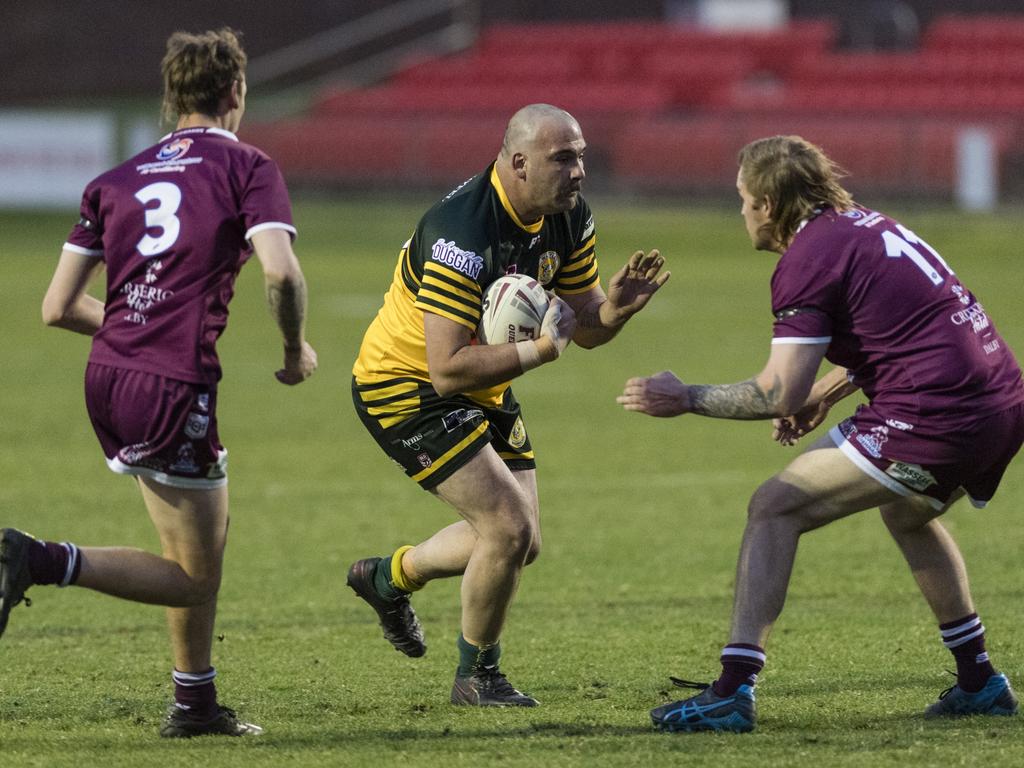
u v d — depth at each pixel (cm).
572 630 2361
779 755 1614
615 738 1706
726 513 3353
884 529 3167
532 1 15775
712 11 14738
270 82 15212
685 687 1977
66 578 1639
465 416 1892
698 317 7138
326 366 5750
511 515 1872
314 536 3136
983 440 1697
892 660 2117
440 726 1788
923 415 1684
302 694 1975
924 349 1689
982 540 3019
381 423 1927
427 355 1831
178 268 1658
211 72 1725
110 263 1683
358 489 3653
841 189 1783
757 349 6109
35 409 4794
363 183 12000
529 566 2859
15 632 2362
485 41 14262
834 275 1700
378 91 13375
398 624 2078
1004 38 13462
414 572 2012
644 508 3412
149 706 1898
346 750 1666
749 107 11825
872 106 12275
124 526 3198
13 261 9344
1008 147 10744
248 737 1734
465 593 1894
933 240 9712
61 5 15050
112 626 2409
